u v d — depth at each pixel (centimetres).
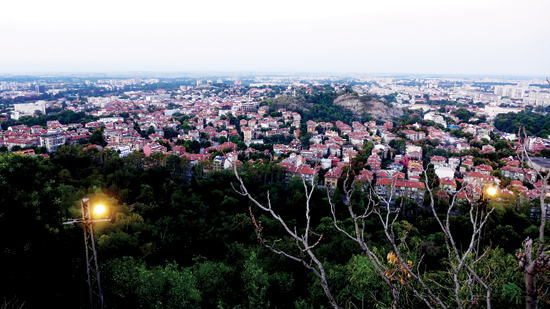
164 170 13188
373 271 3969
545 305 2088
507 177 13600
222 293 4784
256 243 7225
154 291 4203
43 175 5488
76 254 4734
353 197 11075
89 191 9150
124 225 7144
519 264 1286
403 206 10012
